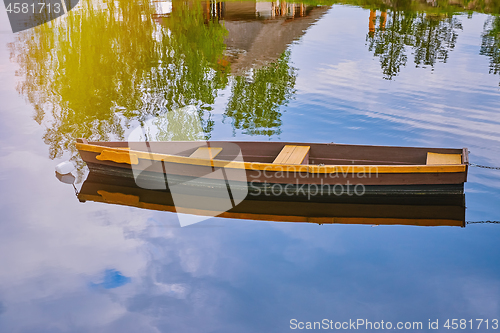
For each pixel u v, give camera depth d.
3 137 8.52
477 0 23.38
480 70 12.40
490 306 4.35
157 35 17.47
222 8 23.27
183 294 4.63
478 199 6.24
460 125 8.70
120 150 6.89
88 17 20.91
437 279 4.72
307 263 5.03
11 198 6.45
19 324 4.28
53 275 4.92
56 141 8.37
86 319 4.34
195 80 11.95
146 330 4.20
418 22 19.47
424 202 6.37
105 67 13.33
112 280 4.85
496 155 7.43
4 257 5.21
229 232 5.66
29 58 14.46
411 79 11.65
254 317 4.31
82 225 5.84
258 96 10.62
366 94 10.56
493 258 5.01
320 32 17.80
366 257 5.10
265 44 15.98
